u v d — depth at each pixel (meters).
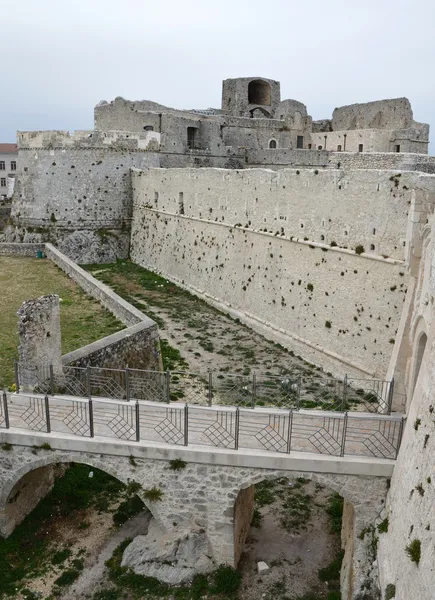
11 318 20.95
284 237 23.52
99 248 39.84
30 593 11.51
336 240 20.61
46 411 12.20
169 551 11.96
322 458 11.28
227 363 21.25
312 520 14.05
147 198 38.16
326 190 20.91
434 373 9.59
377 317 18.56
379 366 18.44
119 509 14.16
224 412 13.21
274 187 24.20
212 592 11.59
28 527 13.39
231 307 27.89
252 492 13.95
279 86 56.50
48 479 14.60
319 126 55.44
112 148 39.91
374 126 50.50
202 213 30.89
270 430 12.48
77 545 12.95
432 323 10.59
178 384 18.73
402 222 17.50
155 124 44.31
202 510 11.96
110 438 12.09
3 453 12.53
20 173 40.53
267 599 11.46
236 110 55.09
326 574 12.14
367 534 11.28
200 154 47.00
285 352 22.78
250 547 13.05
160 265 36.28
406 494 9.79
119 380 16.42
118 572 12.04
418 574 8.43
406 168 23.72
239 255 27.36
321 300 21.36
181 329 25.42
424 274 12.70
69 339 19.14
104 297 23.08
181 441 11.95
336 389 17.89
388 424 12.82
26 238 39.50
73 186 39.38
